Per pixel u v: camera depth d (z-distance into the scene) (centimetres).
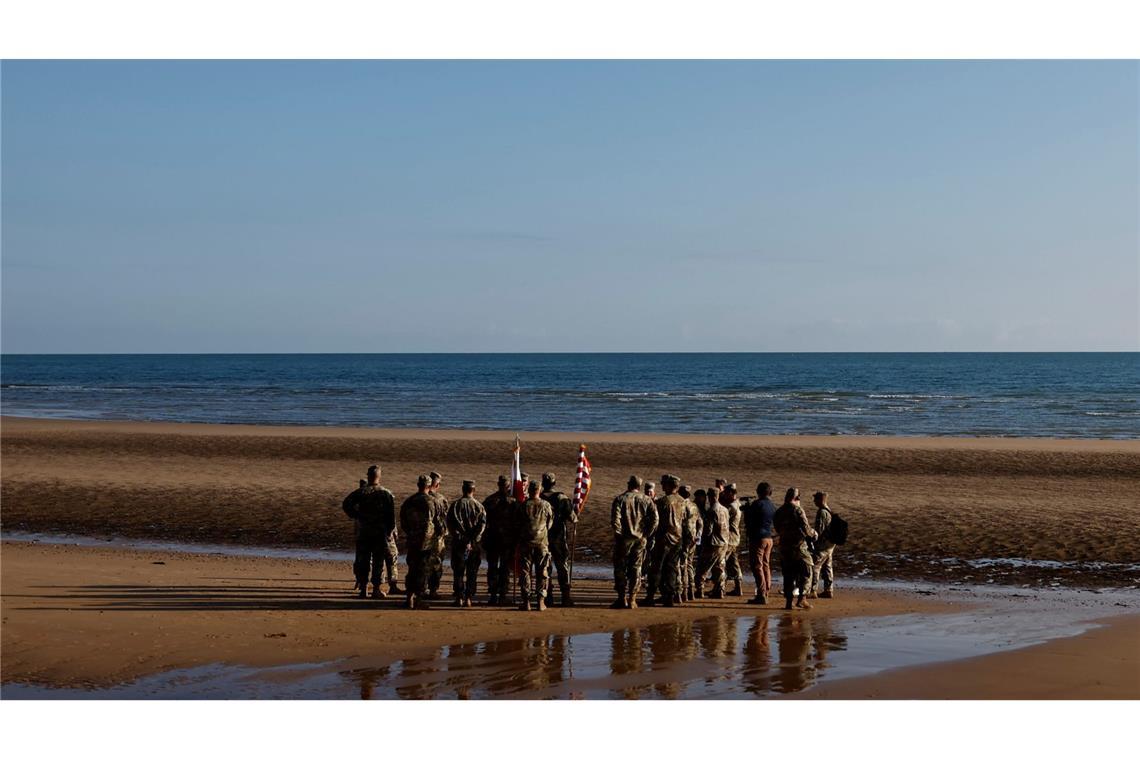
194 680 970
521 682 970
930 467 3112
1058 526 2081
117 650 1074
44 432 4256
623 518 1352
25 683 955
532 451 3512
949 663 1055
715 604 1409
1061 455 3366
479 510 1349
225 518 2233
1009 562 1773
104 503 2409
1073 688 962
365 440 3866
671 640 1162
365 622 1234
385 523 1402
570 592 1480
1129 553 1833
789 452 3475
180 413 6231
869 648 1126
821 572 1477
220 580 1536
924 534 2016
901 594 1509
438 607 1341
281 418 5762
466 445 3703
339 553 1892
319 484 2702
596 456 3384
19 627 1166
